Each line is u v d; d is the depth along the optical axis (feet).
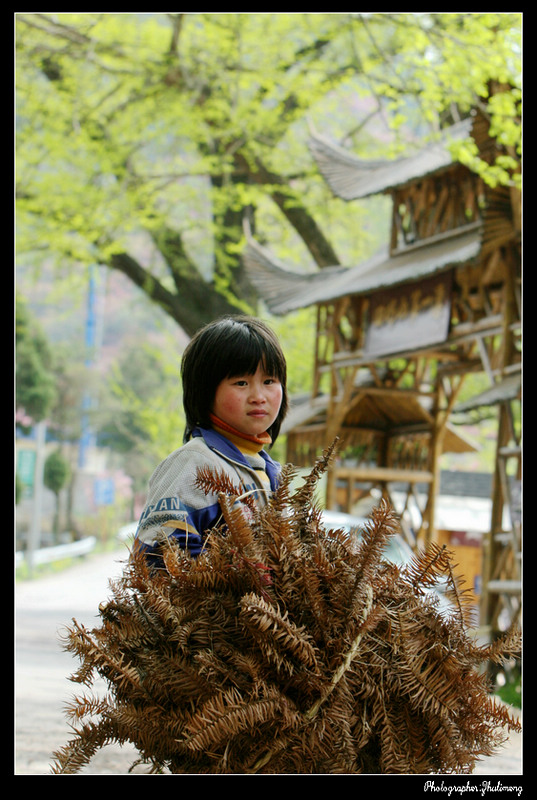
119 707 4.49
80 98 50.75
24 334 107.14
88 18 48.26
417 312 31.17
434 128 31.01
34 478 63.77
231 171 51.65
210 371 5.99
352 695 4.40
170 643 4.54
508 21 26.61
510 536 27.91
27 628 30.42
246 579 4.48
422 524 39.29
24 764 12.70
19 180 50.08
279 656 4.27
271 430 6.58
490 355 34.37
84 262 55.47
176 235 58.75
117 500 129.18
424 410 39.04
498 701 4.83
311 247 57.11
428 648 4.65
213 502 5.64
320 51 50.29
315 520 4.84
